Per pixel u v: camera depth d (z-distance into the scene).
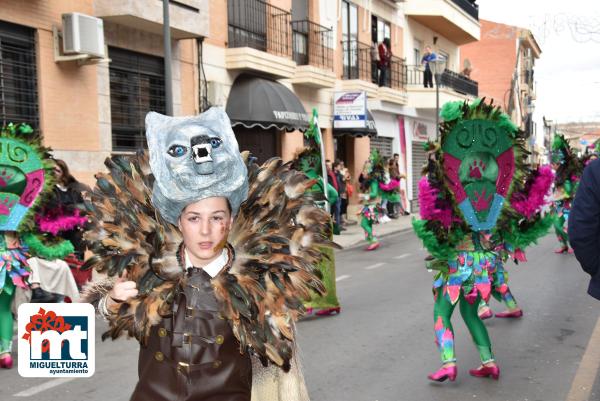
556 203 12.27
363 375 5.10
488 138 4.54
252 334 2.08
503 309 7.57
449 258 4.62
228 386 2.03
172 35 12.35
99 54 10.05
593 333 6.36
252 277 2.14
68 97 10.27
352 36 21.14
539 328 6.61
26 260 5.41
